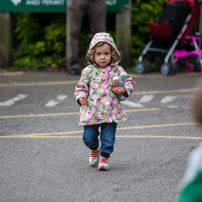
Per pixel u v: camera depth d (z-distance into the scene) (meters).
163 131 15.85
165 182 10.59
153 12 33.50
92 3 28.34
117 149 13.52
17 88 24.70
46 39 32.62
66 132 15.68
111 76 11.67
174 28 28.50
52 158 12.59
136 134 15.42
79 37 32.38
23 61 31.42
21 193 9.83
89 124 11.38
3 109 19.75
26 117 18.19
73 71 29.42
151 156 12.80
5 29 30.69
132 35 34.00
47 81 26.97
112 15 34.03
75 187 10.23
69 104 20.86
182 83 26.45
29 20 32.56
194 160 5.21
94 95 11.51
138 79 27.92
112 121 11.40
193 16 28.83
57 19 32.25
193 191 5.08
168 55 29.20
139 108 20.08
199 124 4.99
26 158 12.55
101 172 11.38
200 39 30.48
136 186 10.31
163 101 21.58
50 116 18.39
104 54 11.52
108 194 9.78
